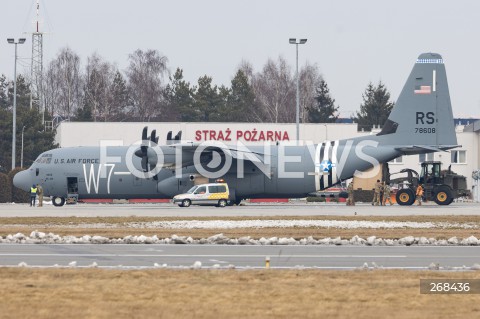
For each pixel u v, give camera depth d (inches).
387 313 2389.3
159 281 2881.4
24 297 2598.4
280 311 2407.7
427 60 7657.5
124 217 5920.3
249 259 3604.8
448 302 2544.3
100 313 2374.5
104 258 3627.0
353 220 5531.5
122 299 2573.8
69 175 7746.1
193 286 2787.9
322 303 2519.7
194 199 7465.6
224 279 2928.2
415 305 2501.2
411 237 4298.7
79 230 4938.5
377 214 6205.7
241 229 5014.8
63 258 3617.1
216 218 5757.9
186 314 2365.9
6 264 3403.1
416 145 7628.0
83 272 3070.9
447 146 7598.4
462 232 4832.7
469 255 3752.5
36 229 5027.1
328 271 3117.6
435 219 5629.9
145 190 7652.6
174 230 4943.4
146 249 3993.6
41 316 2333.9
